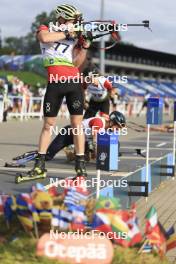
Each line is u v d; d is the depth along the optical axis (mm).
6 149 24078
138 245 8781
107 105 21406
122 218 8641
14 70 103812
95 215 8570
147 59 152000
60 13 12750
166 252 9758
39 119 50875
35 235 8578
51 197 8641
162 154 24234
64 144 17328
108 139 10938
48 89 13055
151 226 8828
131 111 74188
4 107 45062
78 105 13086
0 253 8273
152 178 17406
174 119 20406
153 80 152375
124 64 137375
